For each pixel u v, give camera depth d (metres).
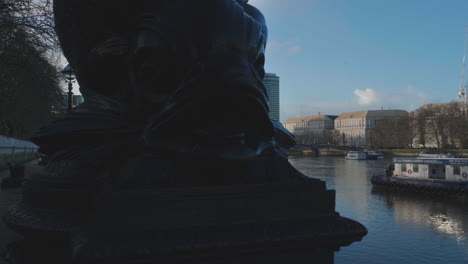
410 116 77.06
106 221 2.46
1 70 13.85
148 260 2.40
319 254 2.93
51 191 3.10
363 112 120.19
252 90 2.96
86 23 3.46
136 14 3.25
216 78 2.85
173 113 2.86
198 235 2.57
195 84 2.85
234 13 3.19
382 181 22.73
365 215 15.48
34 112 20.58
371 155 59.19
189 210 2.66
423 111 73.69
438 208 16.97
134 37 3.24
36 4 12.20
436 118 69.94
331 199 3.16
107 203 2.49
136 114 3.21
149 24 3.10
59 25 3.68
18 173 13.10
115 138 3.17
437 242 11.09
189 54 3.05
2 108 17.61
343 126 123.38
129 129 3.16
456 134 65.44
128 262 2.36
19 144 28.52
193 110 2.87
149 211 2.56
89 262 2.28
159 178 2.81
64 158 3.29
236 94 2.90
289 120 147.62
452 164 21.61
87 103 3.48
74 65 3.71
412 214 15.59
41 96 16.52
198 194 2.71
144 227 2.53
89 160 3.05
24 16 12.13
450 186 19.92
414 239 11.38
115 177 2.76
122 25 3.36
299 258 2.86
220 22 3.09
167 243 2.46
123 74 3.44
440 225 13.53
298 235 2.80
